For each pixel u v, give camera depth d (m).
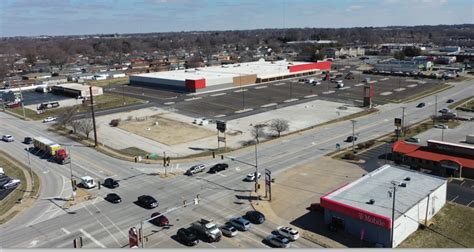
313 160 75.56
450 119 105.44
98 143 89.62
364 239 47.78
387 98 136.25
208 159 77.31
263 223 52.09
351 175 67.62
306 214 54.38
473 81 167.75
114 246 47.22
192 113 118.06
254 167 72.38
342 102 130.00
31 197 62.31
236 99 138.50
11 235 50.56
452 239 47.38
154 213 55.06
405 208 48.44
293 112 116.94
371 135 91.81
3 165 78.00
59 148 81.38
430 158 70.75
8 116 123.25
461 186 62.91
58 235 50.28
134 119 111.62
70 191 64.12
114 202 58.94
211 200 59.16
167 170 72.00
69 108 130.00
